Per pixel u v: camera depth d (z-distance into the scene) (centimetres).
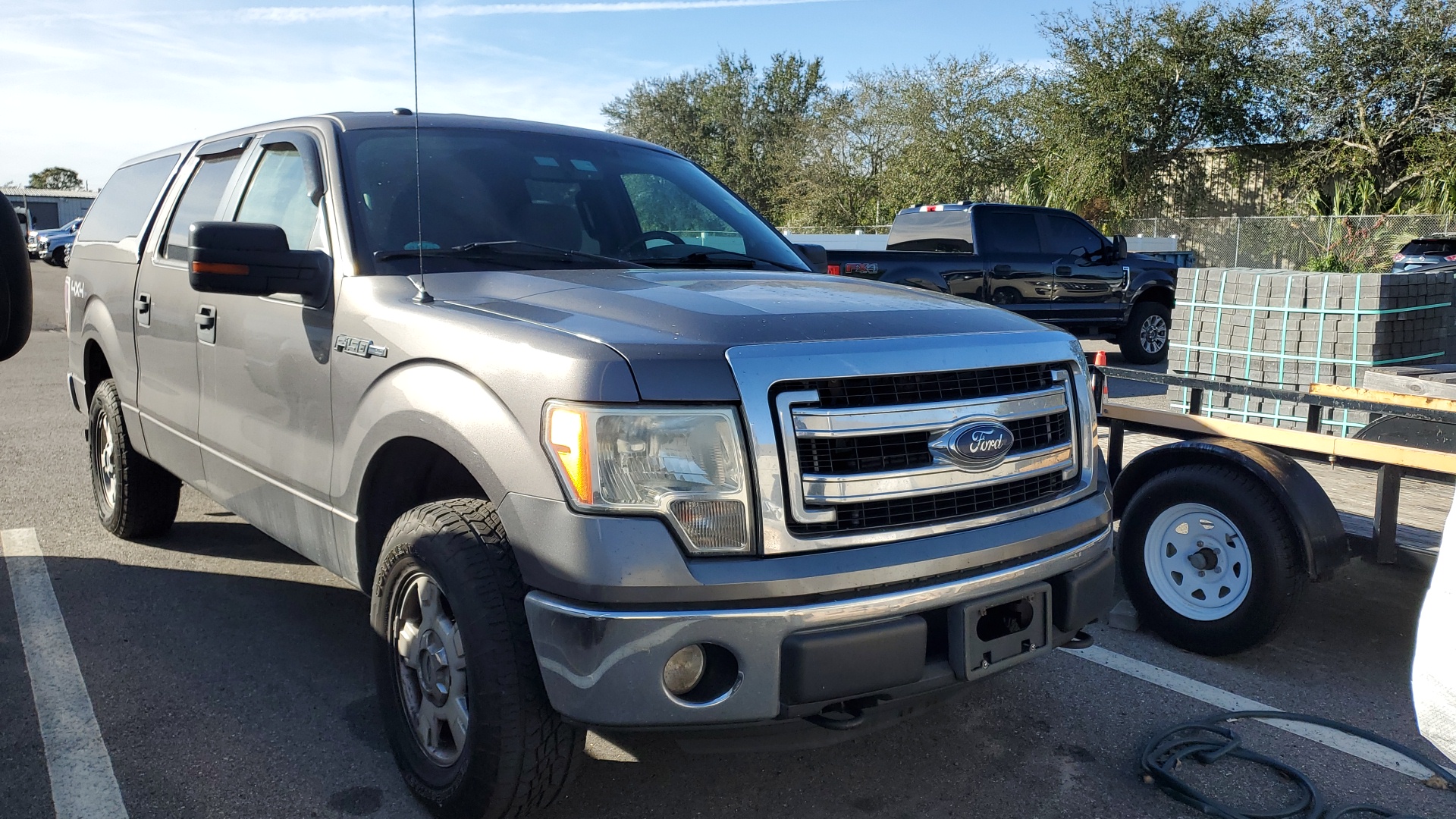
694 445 236
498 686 249
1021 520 278
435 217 343
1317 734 344
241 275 305
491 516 264
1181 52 2850
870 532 250
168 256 441
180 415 421
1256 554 384
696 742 251
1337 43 2717
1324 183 2862
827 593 241
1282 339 514
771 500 239
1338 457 410
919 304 300
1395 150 2747
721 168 4934
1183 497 408
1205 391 516
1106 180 2969
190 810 291
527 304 282
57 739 329
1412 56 2627
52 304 2016
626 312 269
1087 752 333
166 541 534
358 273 315
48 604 445
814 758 328
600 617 230
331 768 315
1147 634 435
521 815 265
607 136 430
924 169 3347
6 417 877
